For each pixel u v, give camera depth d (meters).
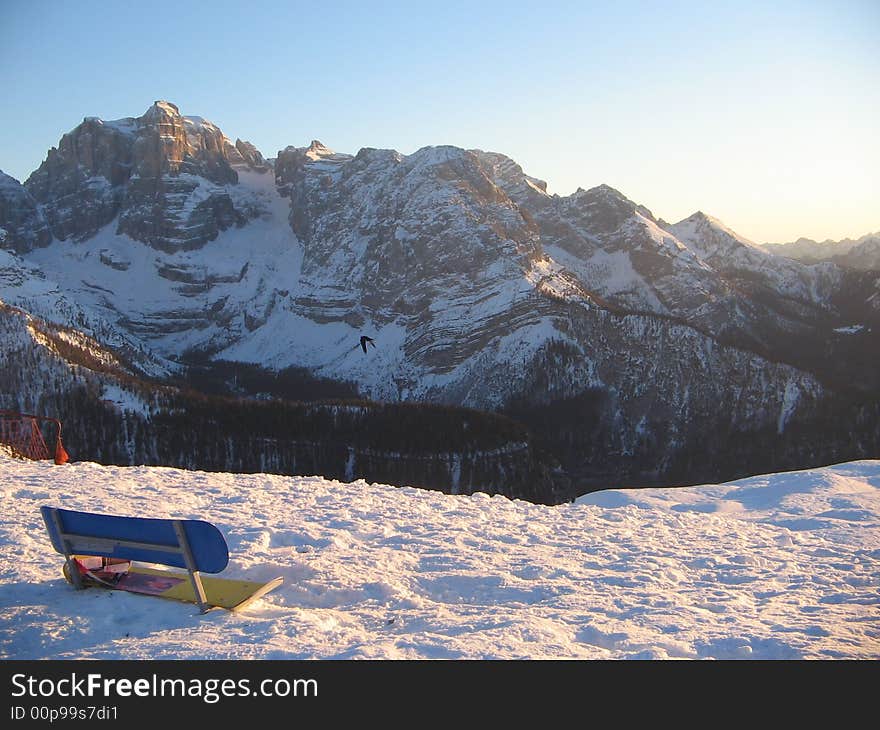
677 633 9.81
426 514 17.38
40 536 13.87
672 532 16.52
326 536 14.34
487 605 11.23
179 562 10.30
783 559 14.13
